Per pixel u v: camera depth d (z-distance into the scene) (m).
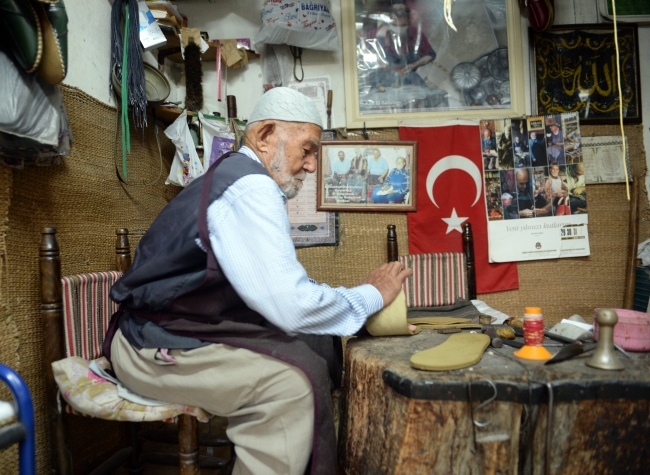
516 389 0.96
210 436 1.95
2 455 1.40
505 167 2.99
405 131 3.00
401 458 0.98
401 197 2.99
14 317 1.50
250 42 3.00
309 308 1.14
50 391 1.42
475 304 2.53
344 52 3.01
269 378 1.17
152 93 2.41
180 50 2.74
